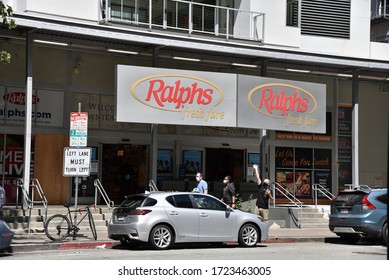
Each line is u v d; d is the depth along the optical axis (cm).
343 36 2983
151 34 2355
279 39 2770
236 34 2719
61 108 2503
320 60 2688
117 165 2639
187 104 2352
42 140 2455
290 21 2819
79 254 1625
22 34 2278
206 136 2823
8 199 2403
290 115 2544
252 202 2561
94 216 2233
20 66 2430
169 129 2742
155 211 1716
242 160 2911
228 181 2262
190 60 2686
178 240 1742
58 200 2477
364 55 3031
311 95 2598
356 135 2844
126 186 2655
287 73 2964
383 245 2041
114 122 2627
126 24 2386
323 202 3073
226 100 2419
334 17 2964
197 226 1766
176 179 2739
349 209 2009
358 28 3023
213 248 1822
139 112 2275
